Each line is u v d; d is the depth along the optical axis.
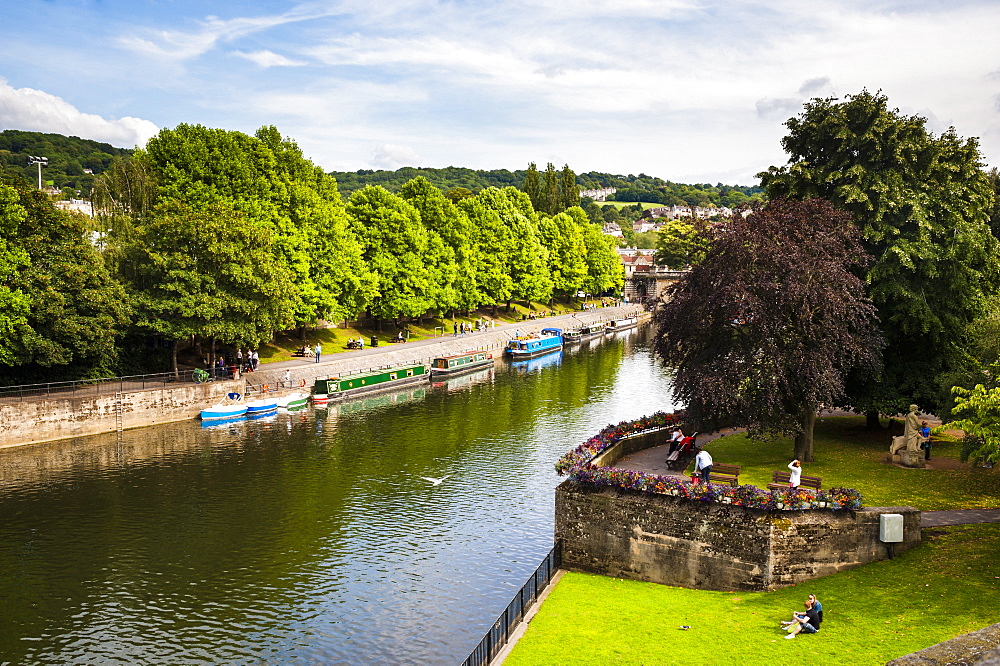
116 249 69.62
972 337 44.19
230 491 48.62
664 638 26.70
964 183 46.22
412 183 121.94
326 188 102.50
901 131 44.38
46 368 63.00
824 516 30.78
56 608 33.12
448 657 29.77
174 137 79.50
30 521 42.84
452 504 46.72
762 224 37.62
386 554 39.31
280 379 77.94
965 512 33.81
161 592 34.78
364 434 64.19
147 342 74.38
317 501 47.00
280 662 29.30
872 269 42.31
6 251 56.25
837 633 25.36
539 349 119.94
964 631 23.86
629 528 33.94
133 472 52.03
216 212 73.19
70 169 189.12
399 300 105.00
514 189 169.00
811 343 37.12
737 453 44.22
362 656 29.80
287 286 75.69
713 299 35.88
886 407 43.31
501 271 140.12
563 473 36.06
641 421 46.06
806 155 48.59
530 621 28.89
